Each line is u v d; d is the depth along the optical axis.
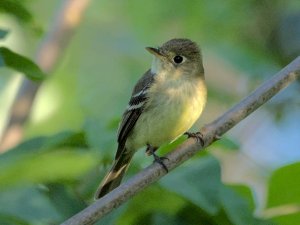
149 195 9.27
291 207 9.53
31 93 13.03
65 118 16.81
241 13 17.75
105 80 18.23
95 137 9.38
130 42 18.80
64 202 8.91
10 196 8.58
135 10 18.83
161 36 18.38
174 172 8.95
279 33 17.59
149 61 18.67
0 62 8.59
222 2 17.83
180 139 11.85
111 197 8.27
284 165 9.31
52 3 18.27
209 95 17.44
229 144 9.94
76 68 18.70
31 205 8.55
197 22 17.94
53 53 13.64
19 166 8.74
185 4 18.06
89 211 8.16
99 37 19.45
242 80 17.52
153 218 9.38
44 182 8.96
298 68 9.24
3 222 8.44
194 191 8.77
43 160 8.85
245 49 16.34
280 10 17.69
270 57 16.92
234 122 9.09
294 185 9.38
